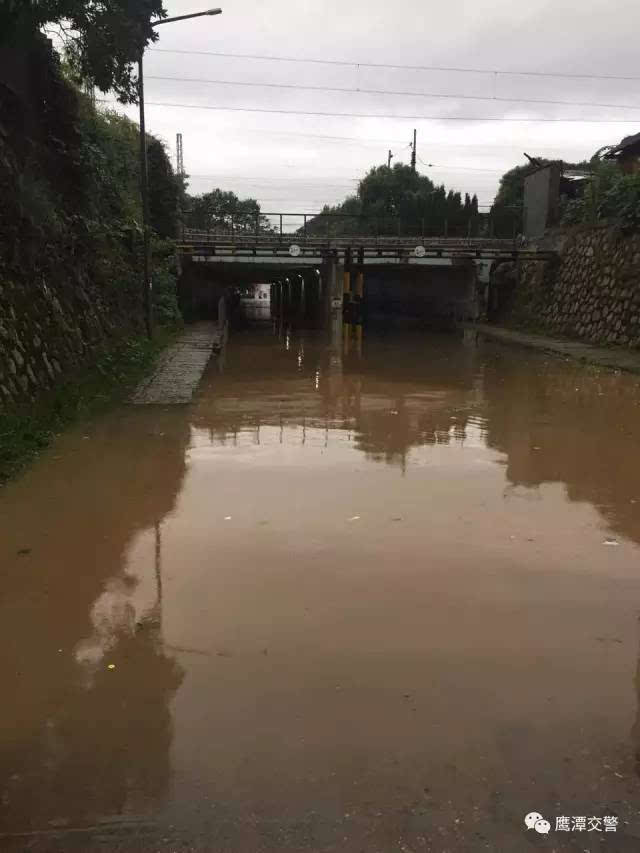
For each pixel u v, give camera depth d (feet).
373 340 84.23
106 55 36.50
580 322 77.30
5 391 26.43
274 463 24.89
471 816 8.23
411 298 134.10
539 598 14.01
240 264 102.17
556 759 9.22
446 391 43.01
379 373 51.96
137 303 62.80
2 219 30.55
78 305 41.01
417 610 13.43
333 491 21.47
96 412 33.47
